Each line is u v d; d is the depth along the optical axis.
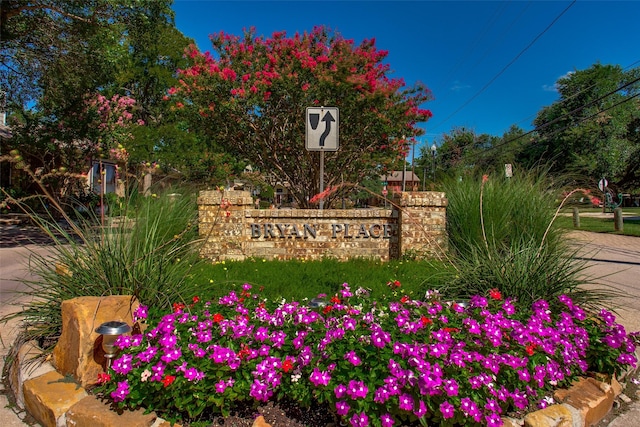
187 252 5.27
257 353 2.78
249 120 10.84
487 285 4.38
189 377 2.48
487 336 2.79
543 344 2.90
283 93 10.41
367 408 2.38
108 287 3.70
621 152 34.03
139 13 12.20
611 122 33.91
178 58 23.91
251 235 7.67
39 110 15.21
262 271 6.01
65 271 3.84
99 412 2.60
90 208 4.71
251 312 3.52
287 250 7.66
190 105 10.95
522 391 2.80
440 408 2.33
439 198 7.10
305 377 2.71
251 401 2.78
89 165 16.19
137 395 2.59
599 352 3.25
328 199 12.23
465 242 6.20
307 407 2.65
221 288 4.70
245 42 11.30
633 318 4.99
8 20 10.95
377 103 10.44
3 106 13.87
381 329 2.67
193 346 2.66
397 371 2.41
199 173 17.41
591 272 8.19
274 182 13.42
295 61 10.28
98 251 3.83
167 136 17.83
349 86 10.13
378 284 5.23
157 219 4.89
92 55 12.01
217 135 11.50
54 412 2.72
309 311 3.25
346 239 7.66
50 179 12.13
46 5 10.84
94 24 11.32
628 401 3.26
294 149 11.61
